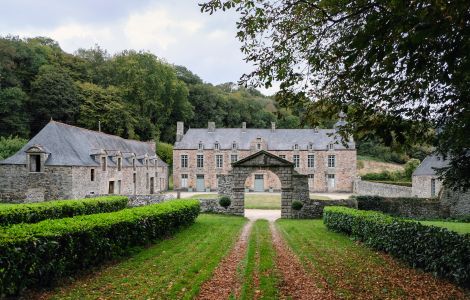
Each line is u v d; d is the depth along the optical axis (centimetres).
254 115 8244
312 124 847
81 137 3450
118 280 819
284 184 2408
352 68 659
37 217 1658
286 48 769
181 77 8538
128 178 4050
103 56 7388
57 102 5359
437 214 2395
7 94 4809
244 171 2458
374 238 1227
